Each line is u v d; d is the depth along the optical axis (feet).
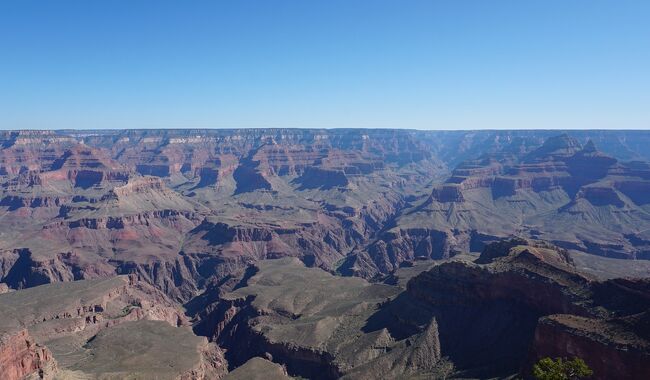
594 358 359.05
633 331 356.18
